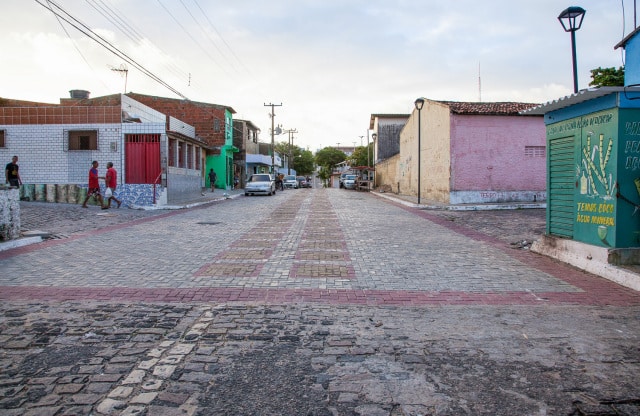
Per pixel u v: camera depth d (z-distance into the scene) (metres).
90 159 19.05
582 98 7.30
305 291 6.04
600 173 7.20
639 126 6.82
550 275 7.02
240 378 3.53
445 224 13.45
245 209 19.05
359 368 3.72
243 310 5.21
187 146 24.44
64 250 8.91
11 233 9.40
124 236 10.85
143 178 19.08
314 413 3.03
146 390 3.32
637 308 5.39
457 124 20.03
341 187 51.28
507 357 3.96
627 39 10.07
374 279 6.71
